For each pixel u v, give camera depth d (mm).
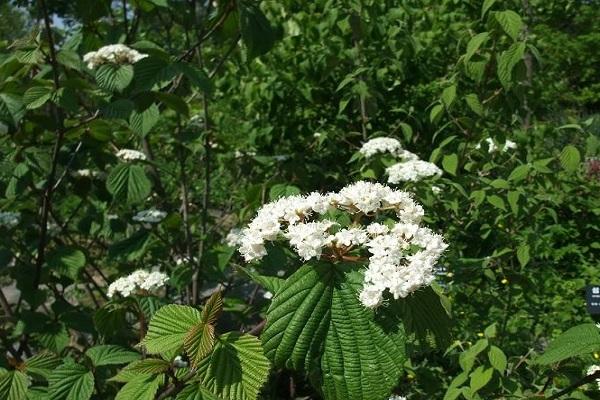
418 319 1450
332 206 1694
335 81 5066
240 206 4383
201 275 3510
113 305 2512
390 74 5004
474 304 3453
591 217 6219
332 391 1370
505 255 3496
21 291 2881
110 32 3363
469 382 2420
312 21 5082
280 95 5043
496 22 3107
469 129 3588
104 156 3381
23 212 3248
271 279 1596
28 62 2607
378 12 4957
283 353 1393
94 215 3516
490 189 3350
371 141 3662
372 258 1462
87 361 2221
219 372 1387
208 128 3996
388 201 1693
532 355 2664
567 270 5996
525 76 3020
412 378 3123
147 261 3732
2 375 2119
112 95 2814
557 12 5160
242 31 2846
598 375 1875
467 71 3244
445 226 3641
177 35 4660
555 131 4117
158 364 1565
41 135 3406
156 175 3902
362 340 1396
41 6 2543
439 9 5277
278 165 4332
